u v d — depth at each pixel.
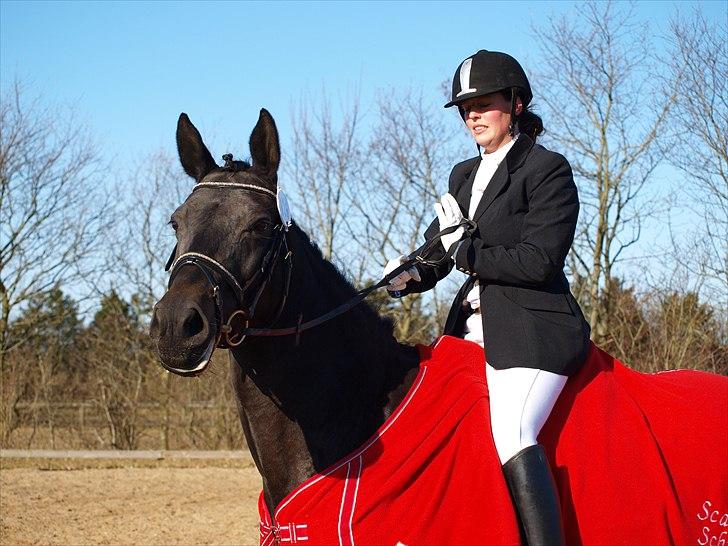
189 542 7.99
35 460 14.17
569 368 2.96
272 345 2.89
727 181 13.83
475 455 2.79
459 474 2.78
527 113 3.30
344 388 2.94
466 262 3.00
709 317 13.95
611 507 2.82
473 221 3.12
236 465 13.87
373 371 3.00
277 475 2.94
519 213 3.07
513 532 2.65
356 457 2.82
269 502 3.01
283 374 2.90
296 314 2.94
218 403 16.11
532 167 3.04
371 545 2.68
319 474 2.82
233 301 2.71
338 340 2.99
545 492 2.71
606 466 2.87
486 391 2.93
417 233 19.08
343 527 2.70
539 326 2.94
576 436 2.91
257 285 2.78
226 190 2.85
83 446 16.41
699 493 3.01
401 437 2.82
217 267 2.69
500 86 3.15
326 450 2.89
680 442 3.06
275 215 2.90
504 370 2.91
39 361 17.50
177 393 16.34
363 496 2.73
